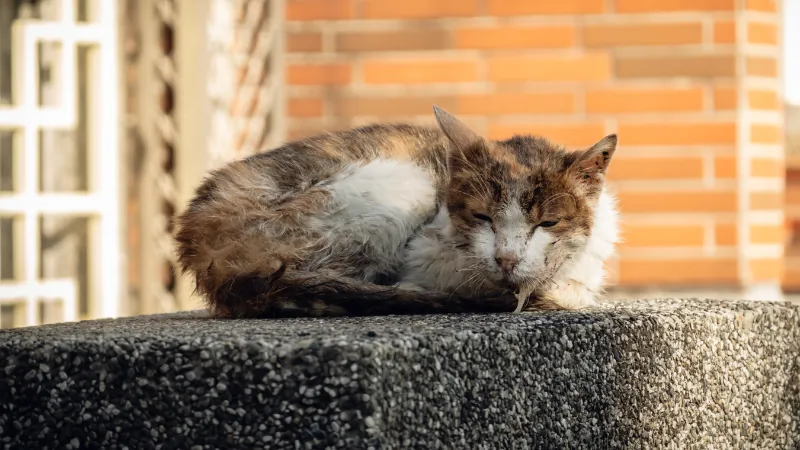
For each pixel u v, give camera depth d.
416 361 2.43
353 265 3.56
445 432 2.51
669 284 5.64
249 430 2.39
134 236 5.95
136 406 2.48
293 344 2.37
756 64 5.65
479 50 5.74
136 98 5.94
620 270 5.67
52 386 2.54
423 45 5.77
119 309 5.87
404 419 2.39
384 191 3.62
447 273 3.55
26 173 5.71
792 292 7.57
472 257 3.50
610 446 2.98
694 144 5.64
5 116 5.66
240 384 2.40
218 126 5.89
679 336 3.23
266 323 2.91
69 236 5.95
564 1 5.68
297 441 2.35
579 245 3.58
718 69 5.62
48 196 5.73
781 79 5.81
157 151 5.94
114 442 2.50
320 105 5.83
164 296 5.93
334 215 3.54
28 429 2.55
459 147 3.60
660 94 5.66
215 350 2.42
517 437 2.70
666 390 3.18
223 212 3.49
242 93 5.90
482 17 5.73
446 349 2.52
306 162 3.70
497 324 2.78
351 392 2.31
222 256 3.36
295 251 3.41
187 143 5.82
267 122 5.86
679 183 5.65
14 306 5.78
